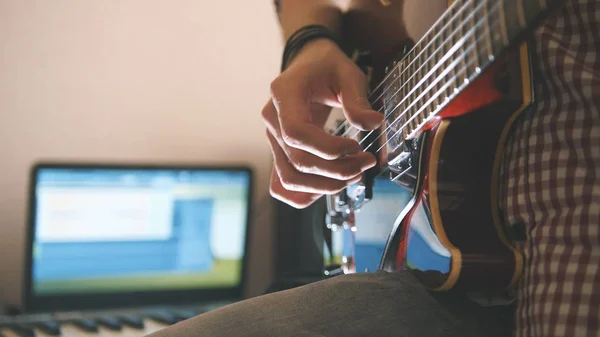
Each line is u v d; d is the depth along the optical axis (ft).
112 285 4.68
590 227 1.84
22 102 4.63
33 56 4.63
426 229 2.30
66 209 4.60
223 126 5.02
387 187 2.68
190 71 4.93
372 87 2.84
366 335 2.16
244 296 4.93
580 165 1.90
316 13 3.04
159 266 4.78
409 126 2.44
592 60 1.92
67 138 4.71
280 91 2.70
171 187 4.79
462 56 2.00
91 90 4.75
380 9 2.84
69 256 4.61
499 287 2.17
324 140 2.49
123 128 4.81
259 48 5.04
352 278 2.38
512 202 2.11
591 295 1.79
